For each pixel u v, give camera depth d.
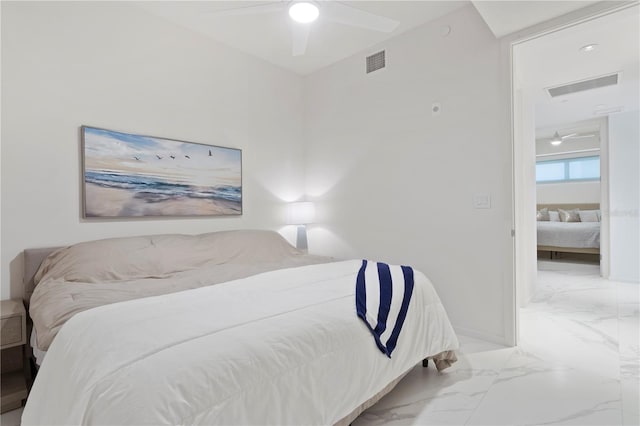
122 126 2.70
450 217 2.84
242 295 1.61
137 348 1.06
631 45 2.83
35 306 1.76
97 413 0.89
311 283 1.86
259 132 3.70
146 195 2.79
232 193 3.41
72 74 2.46
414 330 1.85
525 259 3.45
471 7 2.71
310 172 4.11
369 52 3.45
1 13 2.19
